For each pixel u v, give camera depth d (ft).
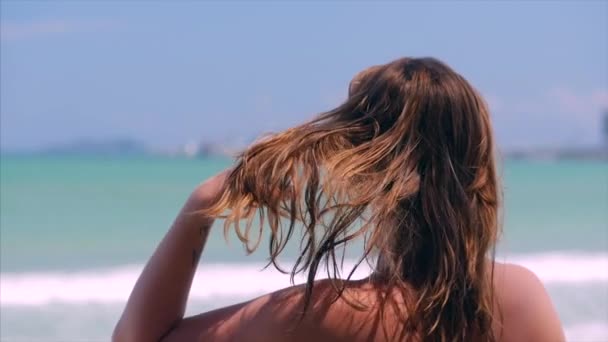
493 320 5.79
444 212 5.71
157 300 5.88
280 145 5.85
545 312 5.89
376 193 5.64
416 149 5.85
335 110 6.20
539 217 89.30
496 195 6.02
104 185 133.18
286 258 34.35
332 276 5.93
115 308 30.40
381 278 5.93
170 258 5.88
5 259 49.08
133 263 47.06
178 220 5.94
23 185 129.18
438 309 5.67
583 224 80.74
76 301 31.81
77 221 75.92
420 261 5.84
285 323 5.72
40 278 38.60
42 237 62.54
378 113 6.02
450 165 5.81
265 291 33.73
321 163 5.74
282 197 5.64
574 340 25.34
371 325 5.67
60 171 182.29
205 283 35.32
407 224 5.74
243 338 5.80
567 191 139.85
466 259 5.69
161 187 130.11
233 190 5.73
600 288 36.45
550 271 43.42
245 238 5.69
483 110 6.12
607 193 133.59
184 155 418.31
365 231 5.67
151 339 5.91
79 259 49.52
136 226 72.54
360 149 5.82
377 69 6.32
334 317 5.69
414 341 5.64
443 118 5.92
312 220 5.65
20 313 29.12
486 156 6.00
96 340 25.00
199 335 5.85
